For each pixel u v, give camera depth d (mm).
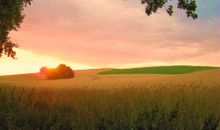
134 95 12844
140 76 89062
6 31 23219
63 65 91438
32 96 10727
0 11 17391
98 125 6293
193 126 6555
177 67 106875
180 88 15719
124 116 6812
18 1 17844
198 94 13578
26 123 6719
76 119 6895
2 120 6574
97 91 15367
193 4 12227
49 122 6754
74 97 12820
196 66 108188
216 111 9219
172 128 6086
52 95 12367
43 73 91000
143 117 5992
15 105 7914
